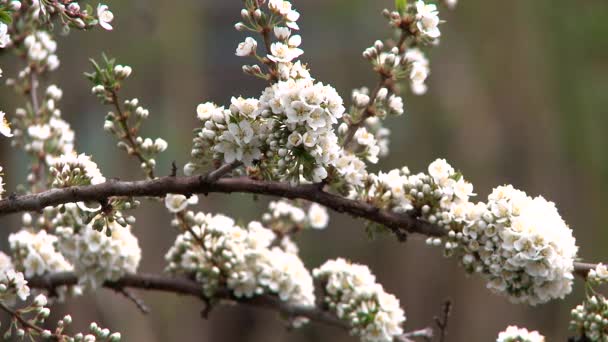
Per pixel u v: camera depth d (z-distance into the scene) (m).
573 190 24.16
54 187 6.92
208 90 24.88
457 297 23.81
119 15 19.73
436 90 24.55
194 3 23.28
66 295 8.41
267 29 6.37
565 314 22.53
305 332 23.69
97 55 19.83
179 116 22.47
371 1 25.11
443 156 24.34
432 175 6.62
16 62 11.05
